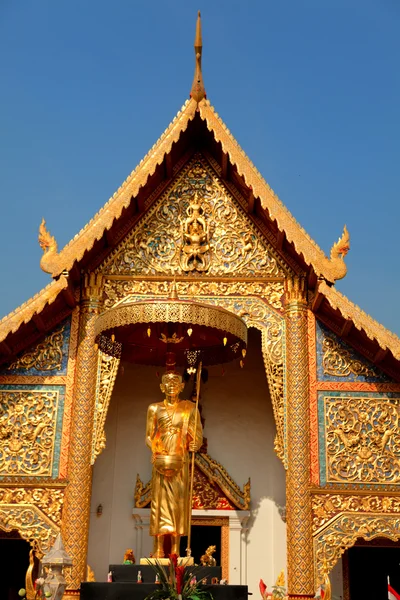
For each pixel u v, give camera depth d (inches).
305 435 569.6
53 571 466.9
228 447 660.1
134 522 636.1
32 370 587.2
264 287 612.4
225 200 638.5
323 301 582.6
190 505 543.2
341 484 560.7
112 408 668.7
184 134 631.8
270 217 592.7
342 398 582.2
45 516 550.9
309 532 549.3
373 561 631.2
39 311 557.0
